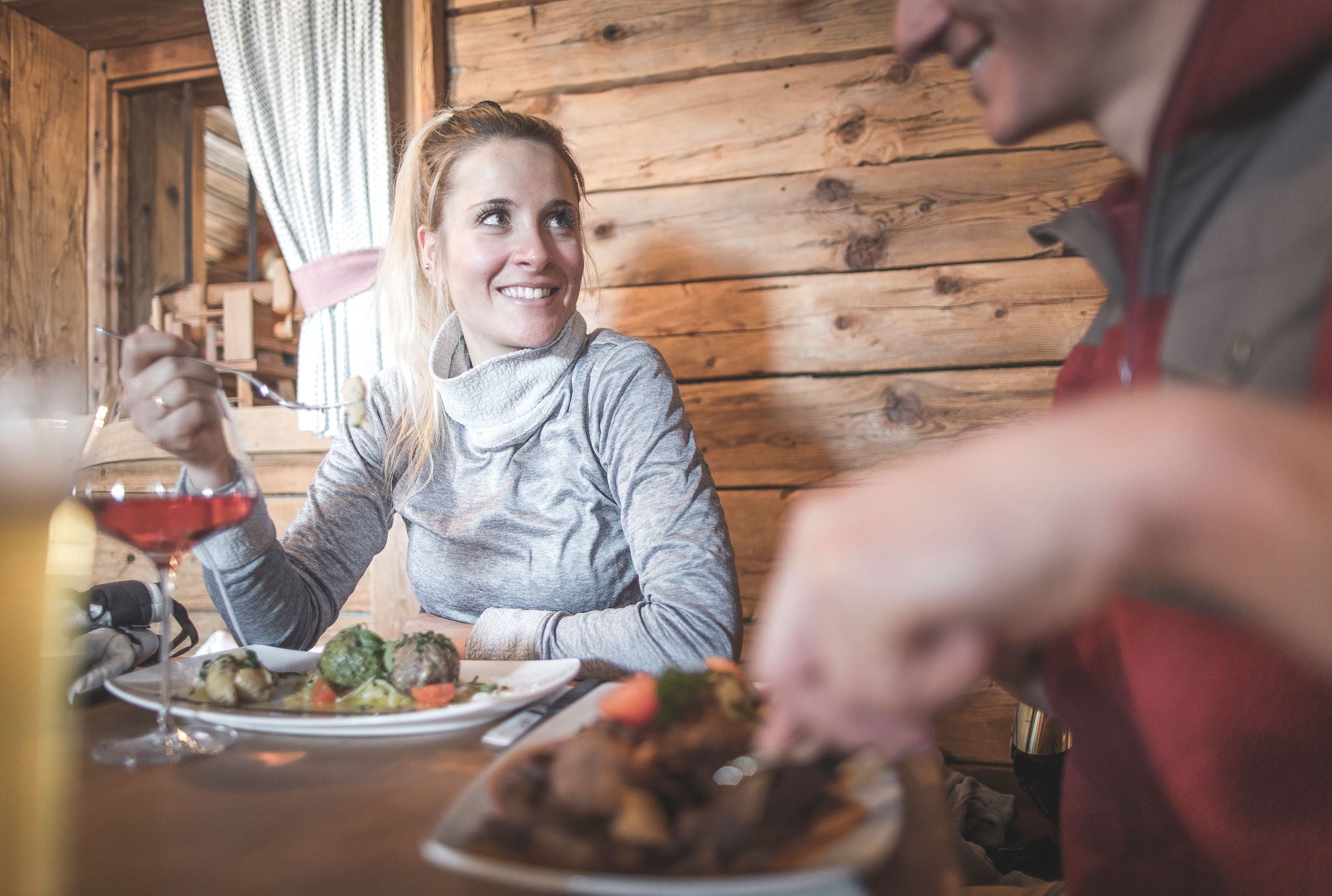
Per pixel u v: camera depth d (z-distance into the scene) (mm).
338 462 1331
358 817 483
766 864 385
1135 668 569
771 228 2045
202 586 2312
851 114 2014
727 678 494
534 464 1275
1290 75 438
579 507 1264
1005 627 247
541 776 451
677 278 2090
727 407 2061
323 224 2217
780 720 305
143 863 426
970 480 251
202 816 487
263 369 2395
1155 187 503
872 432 1995
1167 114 467
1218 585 250
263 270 4215
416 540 1342
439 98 2178
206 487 750
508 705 663
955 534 240
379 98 2172
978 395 1948
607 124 2125
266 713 672
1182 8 448
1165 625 542
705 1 2074
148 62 2645
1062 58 469
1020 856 1496
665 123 2098
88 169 2676
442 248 1385
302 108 2191
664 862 386
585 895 357
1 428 369
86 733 666
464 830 407
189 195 2781
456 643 1140
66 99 2621
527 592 1263
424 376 1373
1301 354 399
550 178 1297
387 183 2172
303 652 864
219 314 2385
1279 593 239
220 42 2236
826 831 410
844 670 255
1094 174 1900
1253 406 260
